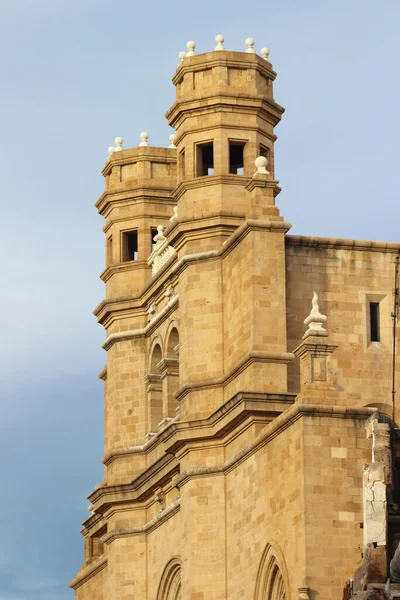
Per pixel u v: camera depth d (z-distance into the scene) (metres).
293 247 197.75
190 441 199.12
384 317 197.75
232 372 196.88
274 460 184.88
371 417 178.88
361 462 178.62
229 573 194.88
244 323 196.75
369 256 198.62
